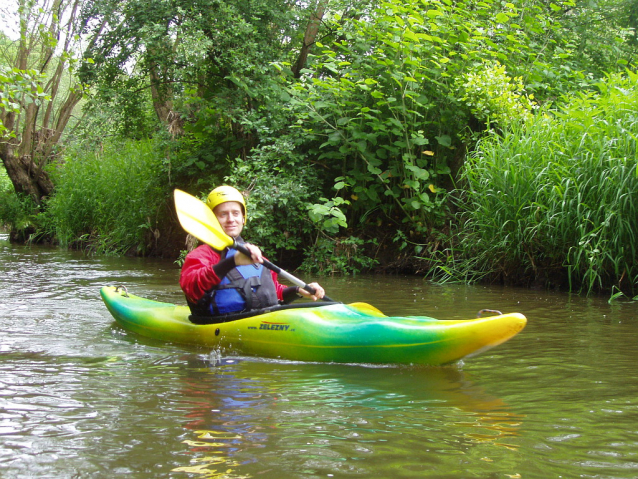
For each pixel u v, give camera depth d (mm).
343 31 8242
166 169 10000
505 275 6531
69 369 2771
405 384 2520
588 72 9906
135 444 1784
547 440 1827
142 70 9633
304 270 8133
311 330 3057
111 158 12500
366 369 2809
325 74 9477
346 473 1579
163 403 2211
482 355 3104
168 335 3566
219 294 3381
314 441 1809
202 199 8836
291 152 8352
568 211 5703
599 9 10203
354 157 8312
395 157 8016
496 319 2650
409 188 7895
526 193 6145
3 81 5340
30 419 2014
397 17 7180
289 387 2469
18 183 15398
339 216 7262
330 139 7773
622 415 2080
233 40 8828
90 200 12242
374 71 7914
